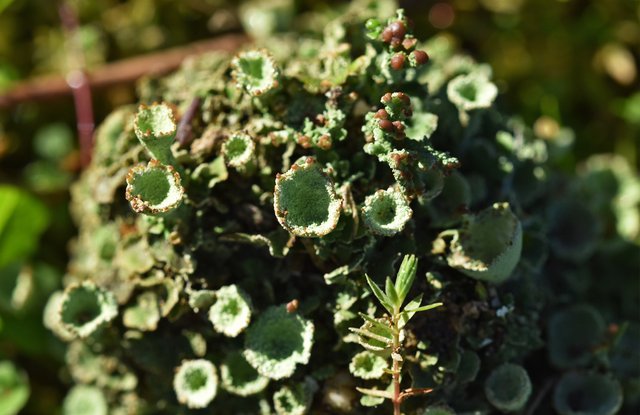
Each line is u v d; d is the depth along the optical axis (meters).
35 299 0.14
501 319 0.12
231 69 0.12
